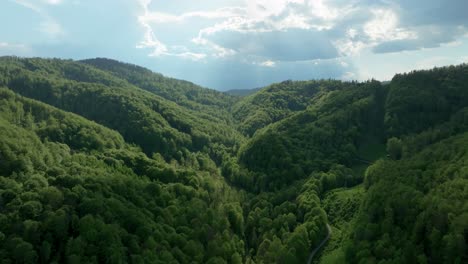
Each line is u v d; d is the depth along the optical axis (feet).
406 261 372.17
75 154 597.52
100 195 426.92
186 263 399.85
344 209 546.67
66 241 366.02
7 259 327.88
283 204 572.92
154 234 411.95
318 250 483.10
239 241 500.74
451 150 529.04
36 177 440.04
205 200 590.96
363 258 399.03
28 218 371.97
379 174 547.90
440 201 399.65
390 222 421.59
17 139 540.11
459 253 347.97
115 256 357.20
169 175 622.95
